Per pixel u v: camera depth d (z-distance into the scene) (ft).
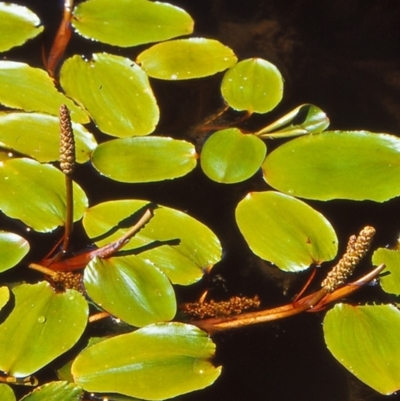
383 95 3.97
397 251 3.64
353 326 3.51
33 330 3.40
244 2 4.10
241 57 4.00
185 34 3.94
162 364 3.38
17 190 3.57
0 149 3.64
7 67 3.76
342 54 4.04
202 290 3.57
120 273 3.48
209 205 3.71
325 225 3.62
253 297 3.57
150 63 3.86
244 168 3.68
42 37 3.90
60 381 3.35
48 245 3.57
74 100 3.74
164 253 3.54
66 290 3.46
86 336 3.44
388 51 4.06
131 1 3.95
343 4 4.11
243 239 3.66
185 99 3.88
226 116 3.85
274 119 3.87
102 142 3.75
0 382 3.37
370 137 3.74
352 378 3.51
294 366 3.51
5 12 3.89
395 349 3.48
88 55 3.89
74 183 3.60
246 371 3.49
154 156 3.68
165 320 3.44
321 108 3.92
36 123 3.68
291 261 3.58
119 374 3.37
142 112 3.75
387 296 3.58
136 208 3.59
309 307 3.56
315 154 3.72
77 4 3.94
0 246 3.49
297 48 4.03
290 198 3.65
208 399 3.44
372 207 3.74
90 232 3.56
